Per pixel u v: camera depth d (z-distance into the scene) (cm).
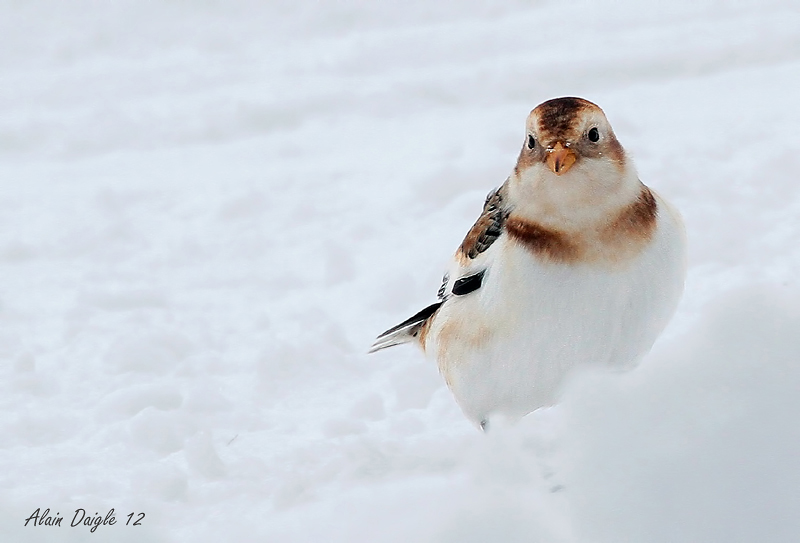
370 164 1714
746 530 553
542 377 752
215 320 1195
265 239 1447
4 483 824
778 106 1714
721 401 609
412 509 669
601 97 1923
